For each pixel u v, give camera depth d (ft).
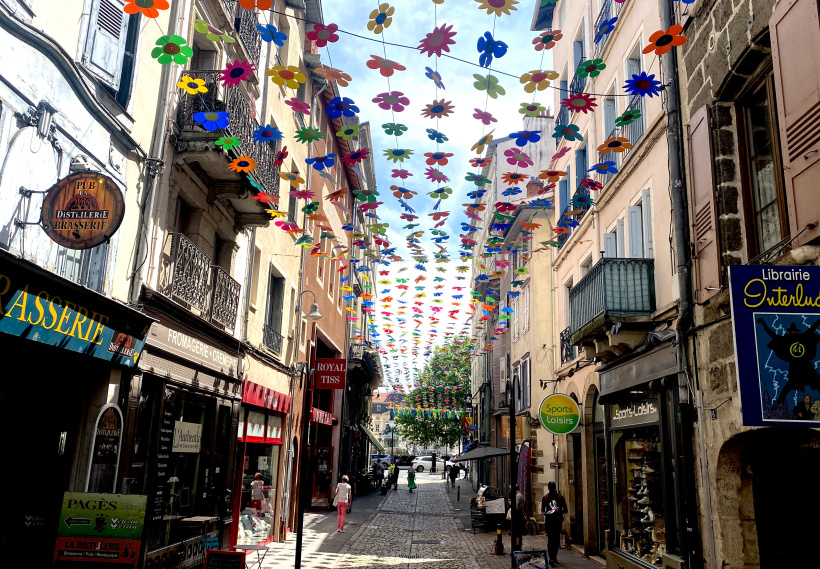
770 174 22.43
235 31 38.83
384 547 51.37
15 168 20.13
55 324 21.61
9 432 22.48
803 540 21.79
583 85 50.52
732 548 22.91
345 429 97.14
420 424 184.85
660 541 30.30
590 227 48.29
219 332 38.63
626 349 35.73
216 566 25.49
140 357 28.48
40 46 20.84
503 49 18.12
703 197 25.23
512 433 45.14
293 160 57.72
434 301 64.75
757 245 23.24
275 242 54.65
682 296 26.89
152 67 30.01
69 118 23.02
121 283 27.40
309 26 64.69
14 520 22.84
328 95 71.92
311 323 70.38
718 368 23.80
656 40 17.90
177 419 34.27
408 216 36.27
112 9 25.94
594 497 48.06
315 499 81.66
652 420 31.81
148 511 29.89
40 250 21.85
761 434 21.50
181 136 33.01
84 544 20.29
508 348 90.94
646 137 34.09
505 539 57.77
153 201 29.71
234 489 44.39
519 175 27.53
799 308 14.58
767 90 21.97
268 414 53.47
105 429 26.02
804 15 17.85
